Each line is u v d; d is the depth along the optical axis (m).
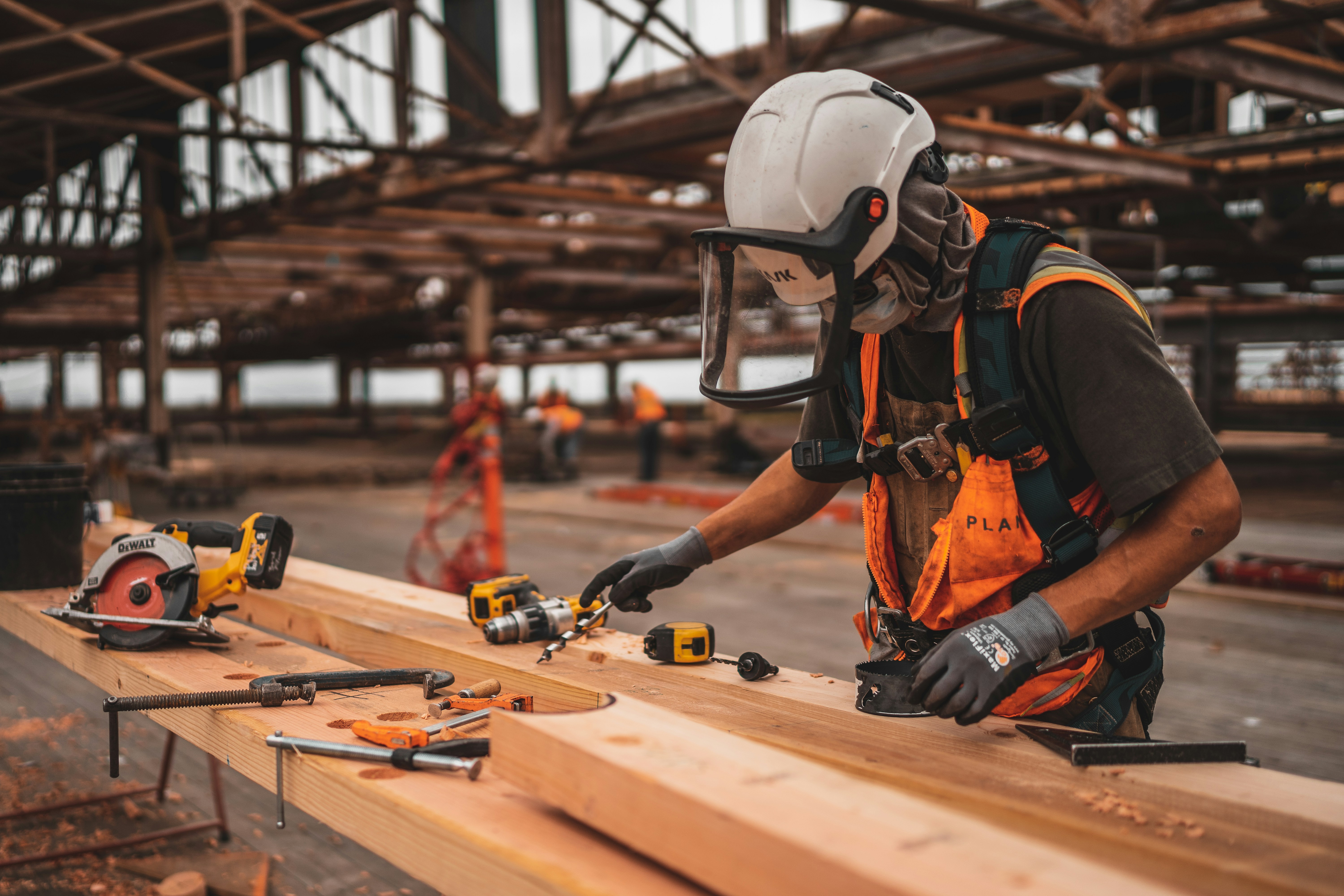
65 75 7.48
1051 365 1.24
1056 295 1.22
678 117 7.82
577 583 7.31
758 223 1.23
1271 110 10.04
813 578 7.68
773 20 6.64
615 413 40.69
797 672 1.69
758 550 9.09
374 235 14.55
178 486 13.21
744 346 1.30
